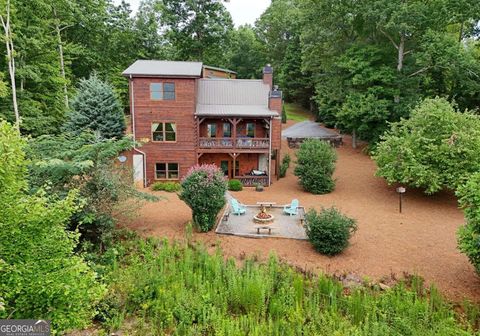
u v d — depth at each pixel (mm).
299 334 8930
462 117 20156
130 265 12531
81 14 32219
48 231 6297
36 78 24016
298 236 15719
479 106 29719
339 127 38250
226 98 25797
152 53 47344
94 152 13125
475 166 18500
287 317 9750
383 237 15688
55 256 6262
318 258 13617
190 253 12898
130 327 9602
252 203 21016
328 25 31625
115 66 42156
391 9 25812
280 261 13211
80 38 36781
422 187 23062
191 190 15789
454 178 18844
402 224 17344
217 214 16953
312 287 11188
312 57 35375
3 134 5820
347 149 34531
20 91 24297
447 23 26562
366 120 28969
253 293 10109
